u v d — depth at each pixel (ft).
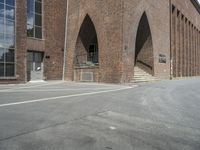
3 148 15.28
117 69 71.46
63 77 95.04
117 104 33.01
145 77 86.48
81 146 15.87
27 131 19.13
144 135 18.58
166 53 109.60
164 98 39.86
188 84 73.77
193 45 172.45
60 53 94.58
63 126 20.84
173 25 124.47
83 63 91.91
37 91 50.85
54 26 92.02
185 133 19.31
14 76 74.95
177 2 128.67
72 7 94.38
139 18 81.25
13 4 75.10
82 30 90.02
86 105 31.89
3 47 71.87
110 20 75.00
